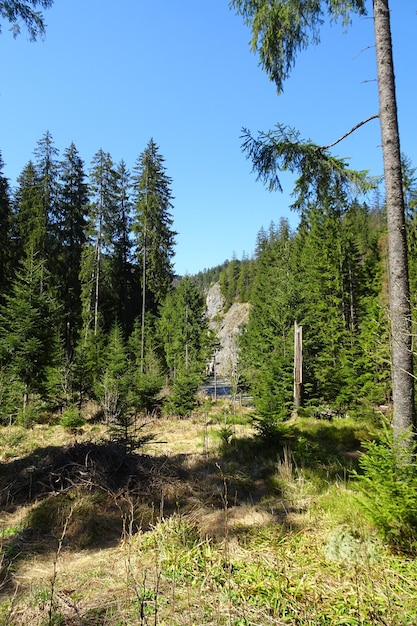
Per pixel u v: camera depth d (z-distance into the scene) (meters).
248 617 3.02
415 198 14.01
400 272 5.39
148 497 6.21
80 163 30.11
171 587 3.52
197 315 30.44
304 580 3.58
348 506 5.07
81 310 28.75
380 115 5.73
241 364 22.16
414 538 4.05
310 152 6.24
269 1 5.93
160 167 29.22
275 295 19.02
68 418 13.41
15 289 15.46
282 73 6.54
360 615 2.99
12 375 14.26
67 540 4.86
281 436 9.41
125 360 21.23
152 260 28.62
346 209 6.77
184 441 10.26
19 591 3.73
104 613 3.22
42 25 6.88
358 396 14.59
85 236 29.50
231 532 4.83
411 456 4.36
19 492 6.41
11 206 27.27
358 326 18.75
